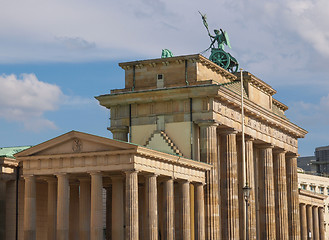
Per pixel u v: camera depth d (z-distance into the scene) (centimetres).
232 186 15850
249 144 17062
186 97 15350
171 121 15512
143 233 14738
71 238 14150
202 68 15888
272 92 18838
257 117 17362
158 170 13075
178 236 14488
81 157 12688
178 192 14600
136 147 12269
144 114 15838
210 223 14900
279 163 19300
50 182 13550
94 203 12506
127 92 15912
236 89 16762
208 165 14838
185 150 15262
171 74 15838
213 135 15212
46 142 12900
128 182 12344
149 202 12862
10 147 16438
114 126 16112
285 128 19162
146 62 16012
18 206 14750
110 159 12512
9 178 14662
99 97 16175
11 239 14588
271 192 18225
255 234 16888
